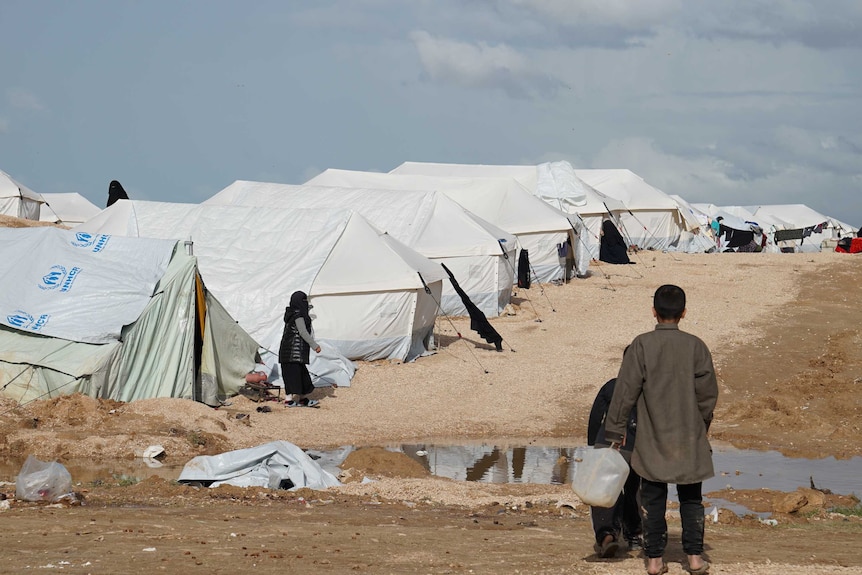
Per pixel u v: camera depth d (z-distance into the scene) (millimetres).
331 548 6734
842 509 9969
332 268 21766
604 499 6062
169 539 6863
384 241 22766
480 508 9883
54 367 15320
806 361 21734
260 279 21500
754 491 11156
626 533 6906
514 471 12805
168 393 16359
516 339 24500
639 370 5867
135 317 16047
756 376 20578
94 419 14602
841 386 19266
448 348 23562
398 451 14234
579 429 16391
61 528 7234
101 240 17516
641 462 5895
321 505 9680
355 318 21359
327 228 22562
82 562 5871
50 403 14938
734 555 6770
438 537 7488
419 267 22766
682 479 5777
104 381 15570
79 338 15570
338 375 19328
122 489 10266
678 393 5828
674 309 5953
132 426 14438
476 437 15617
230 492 10234
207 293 17297
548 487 11406
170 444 13641
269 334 20156
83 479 11500
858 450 14898
